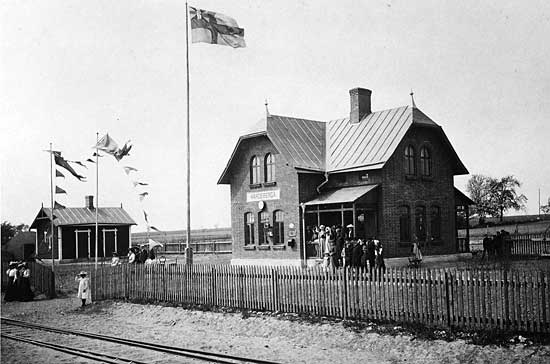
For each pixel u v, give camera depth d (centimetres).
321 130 3791
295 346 1520
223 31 2923
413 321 1530
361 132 3538
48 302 2942
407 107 3453
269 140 3541
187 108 2903
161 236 14050
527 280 1312
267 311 1930
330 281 1742
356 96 3666
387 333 1507
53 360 1453
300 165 3356
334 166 3419
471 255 3641
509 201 7275
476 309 1401
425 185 3456
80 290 2639
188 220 2867
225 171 3756
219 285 2125
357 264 2588
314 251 3306
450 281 1455
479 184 7550
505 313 1343
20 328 2105
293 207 3359
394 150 3212
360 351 1423
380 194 3219
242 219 3694
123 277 2617
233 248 3741
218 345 1578
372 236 3266
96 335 1805
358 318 1661
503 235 3775
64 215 5662
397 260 3206
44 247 5797
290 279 1866
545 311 1278
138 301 2477
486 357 1245
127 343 1647
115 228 5791
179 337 1741
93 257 5659
